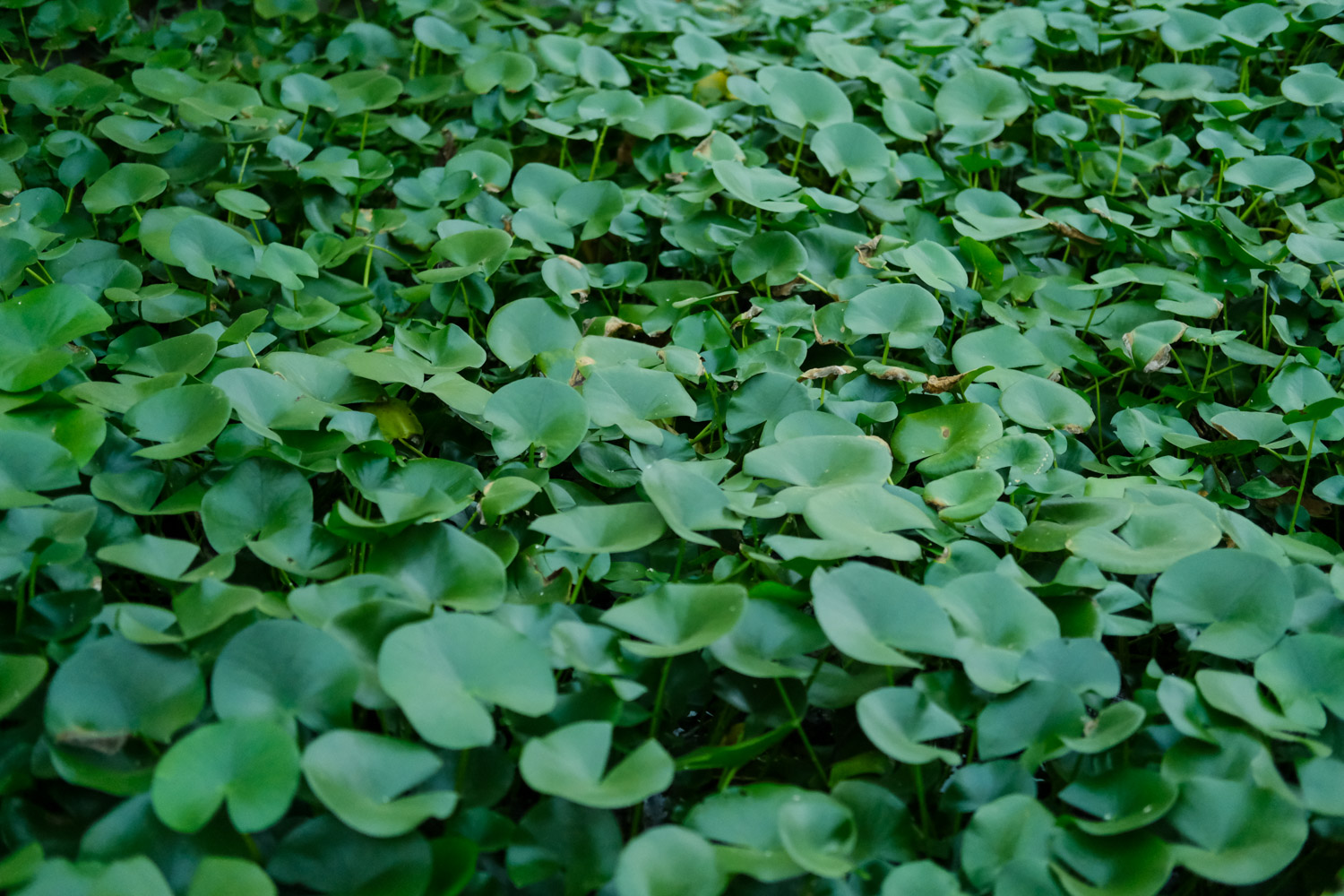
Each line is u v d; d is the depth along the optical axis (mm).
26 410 1538
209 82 2111
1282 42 2176
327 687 1352
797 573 1510
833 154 1962
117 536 1491
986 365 1696
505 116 2082
